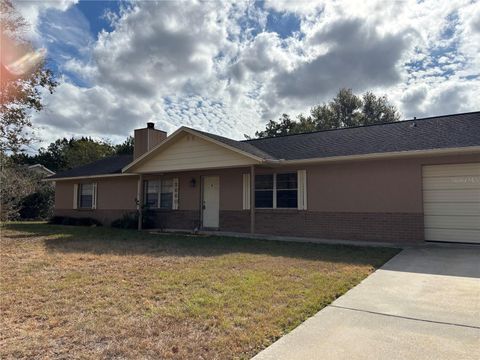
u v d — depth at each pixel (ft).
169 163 46.26
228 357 10.45
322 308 14.89
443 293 16.92
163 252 29.32
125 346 11.13
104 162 71.36
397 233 33.94
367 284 18.81
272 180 42.60
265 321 13.17
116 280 19.53
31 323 13.08
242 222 44.68
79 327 12.67
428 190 33.09
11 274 21.13
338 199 37.47
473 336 11.79
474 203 31.17
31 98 57.77
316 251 29.50
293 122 136.46
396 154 32.94
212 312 14.10
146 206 53.26
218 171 47.60
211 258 26.30
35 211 77.56
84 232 47.01
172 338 11.76
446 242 32.09
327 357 10.41
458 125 36.06
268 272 21.30
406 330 12.41
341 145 39.81
